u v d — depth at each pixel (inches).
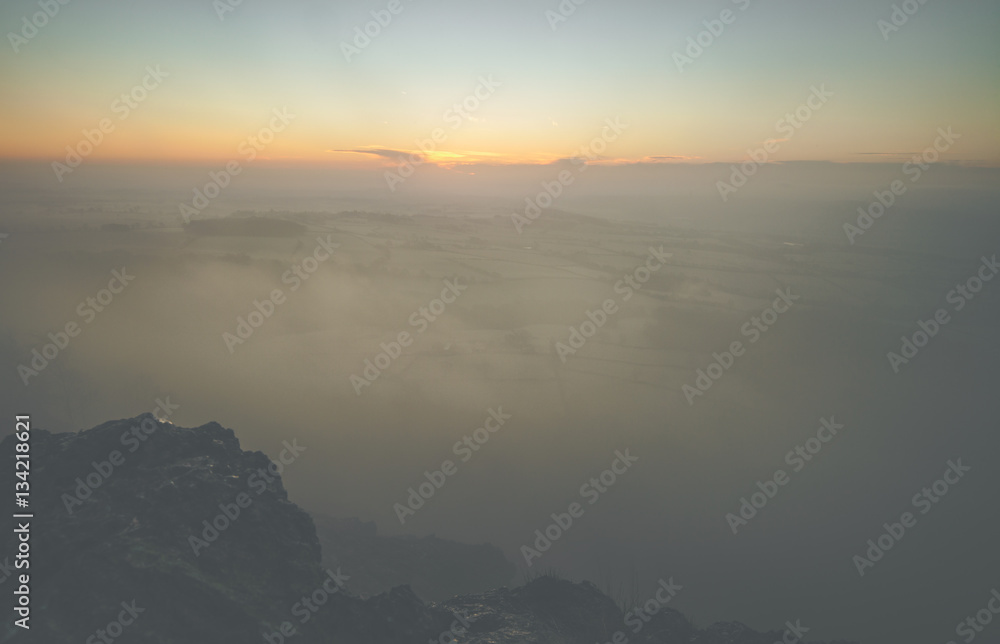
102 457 676.7
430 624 632.4
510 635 649.0
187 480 642.8
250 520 629.6
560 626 723.4
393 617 613.0
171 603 528.7
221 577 564.7
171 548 570.6
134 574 535.8
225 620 533.0
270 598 569.9
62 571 542.0
